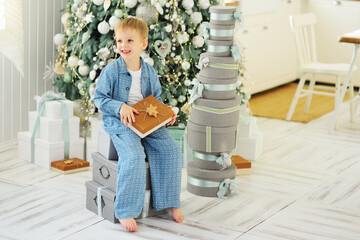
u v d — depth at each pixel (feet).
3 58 12.92
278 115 17.03
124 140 9.20
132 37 9.20
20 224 9.20
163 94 12.23
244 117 12.74
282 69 20.53
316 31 20.81
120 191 9.04
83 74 12.39
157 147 9.47
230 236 9.04
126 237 8.88
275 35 19.60
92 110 12.23
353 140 14.76
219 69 10.26
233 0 16.58
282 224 9.55
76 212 9.75
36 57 13.69
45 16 13.74
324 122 16.42
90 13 12.09
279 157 13.16
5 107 13.16
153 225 9.36
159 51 11.87
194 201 10.41
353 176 12.07
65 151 11.99
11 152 12.86
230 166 10.85
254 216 9.84
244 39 17.88
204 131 10.41
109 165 9.43
